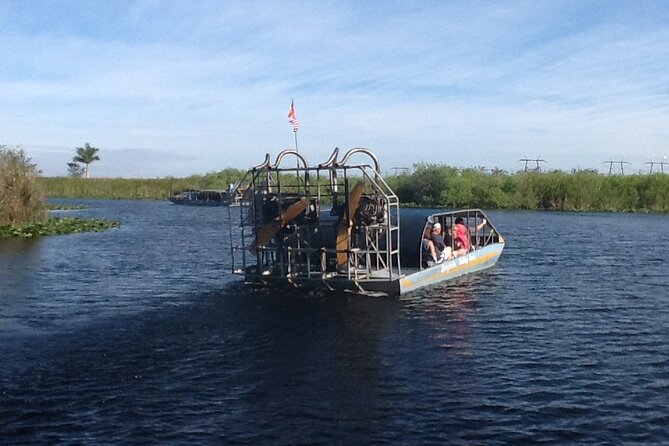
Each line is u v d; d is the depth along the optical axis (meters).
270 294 21.28
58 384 12.69
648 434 10.23
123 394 12.12
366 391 12.16
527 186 69.44
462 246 25.08
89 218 59.78
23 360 14.27
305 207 20.81
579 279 24.48
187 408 11.39
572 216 57.47
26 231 42.66
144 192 110.81
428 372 13.25
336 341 15.64
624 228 45.25
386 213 20.08
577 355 14.50
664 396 11.90
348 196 19.89
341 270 20.83
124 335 16.41
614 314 18.66
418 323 17.36
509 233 42.03
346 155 20.03
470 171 78.50
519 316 18.33
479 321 17.72
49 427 10.62
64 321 17.98
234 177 106.12
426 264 22.81
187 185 109.94
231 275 26.05
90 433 10.38
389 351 14.77
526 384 12.52
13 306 20.03
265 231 21.28
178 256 32.31
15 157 47.88
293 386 12.46
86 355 14.65
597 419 10.82
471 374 13.12
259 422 10.75
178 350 15.01
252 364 13.88
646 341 15.73
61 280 24.98
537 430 10.38
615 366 13.70
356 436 10.20
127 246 36.66
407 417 10.91
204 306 19.73
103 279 25.22
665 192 63.16
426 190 74.25
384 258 23.33
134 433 10.35
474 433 10.27
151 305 20.03
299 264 21.80
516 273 25.86
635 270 26.69
